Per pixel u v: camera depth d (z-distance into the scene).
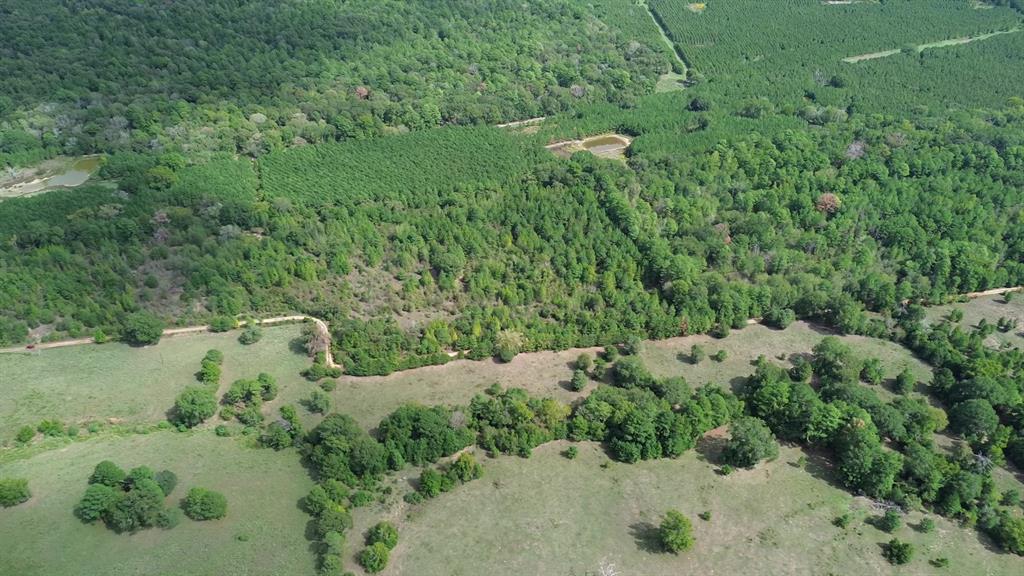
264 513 117.19
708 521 119.81
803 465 130.88
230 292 162.25
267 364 149.12
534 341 156.50
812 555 114.81
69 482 118.38
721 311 164.62
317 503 116.31
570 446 133.50
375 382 147.50
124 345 150.50
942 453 132.25
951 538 118.31
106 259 166.75
